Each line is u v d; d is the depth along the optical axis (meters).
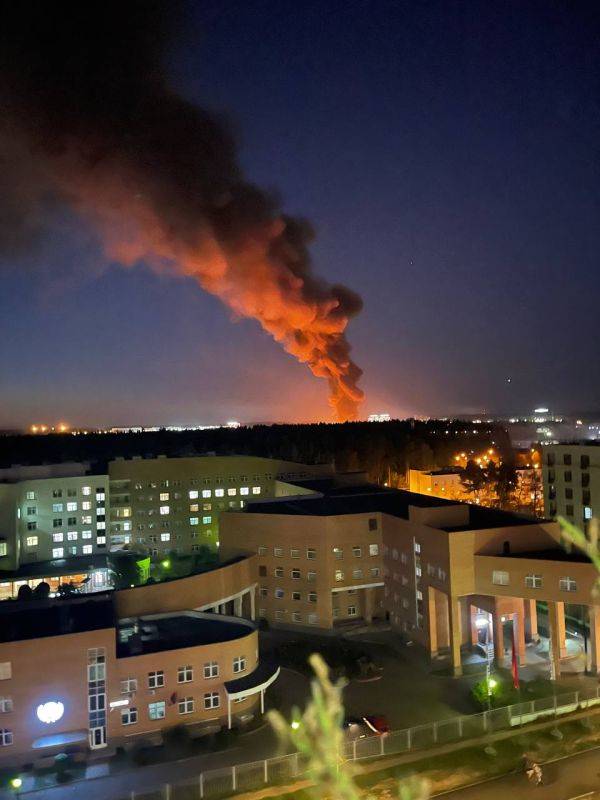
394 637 59.41
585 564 47.28
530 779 35.12
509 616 51.88
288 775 35.91
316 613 61.84
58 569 81.94
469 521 56.72
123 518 95.25
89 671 40.50
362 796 33.84
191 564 90.25
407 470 142.00
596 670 48.62
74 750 39.66
